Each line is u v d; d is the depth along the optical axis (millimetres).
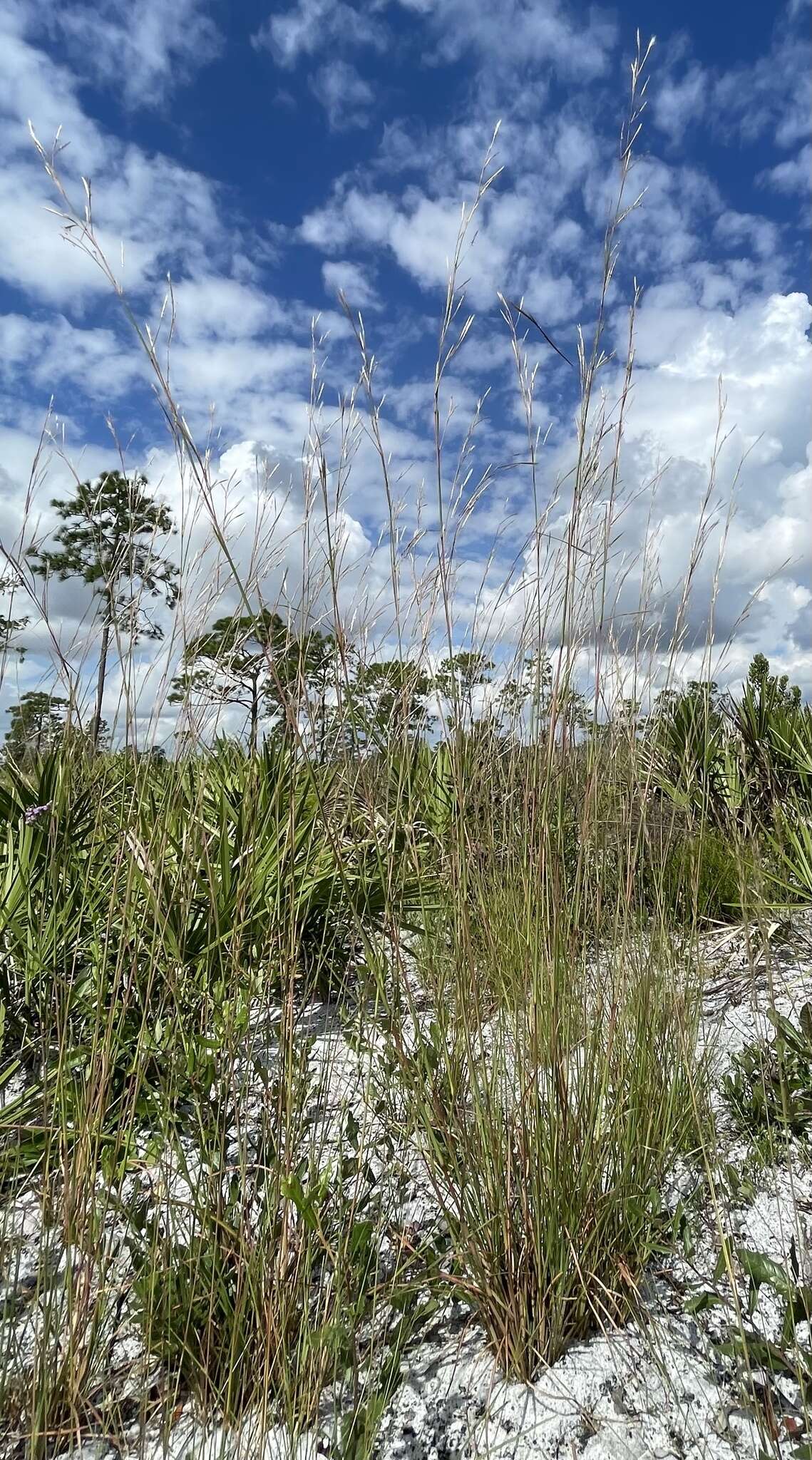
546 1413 1319
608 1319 1514
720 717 2951
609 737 2051
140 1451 1212
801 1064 2076
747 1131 1955
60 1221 1544
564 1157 1485
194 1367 1344
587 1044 1667
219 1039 1850
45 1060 1654
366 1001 2037
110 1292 1477
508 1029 1713
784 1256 1559
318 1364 1317
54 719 2443
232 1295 1440
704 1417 1301
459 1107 1589
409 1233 1673
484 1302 1433
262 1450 1182
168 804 2154
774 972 2623
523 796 1836
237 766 3316
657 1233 1627
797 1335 1431
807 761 3328
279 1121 1596
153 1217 1478
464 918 1681
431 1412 1326
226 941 2150
